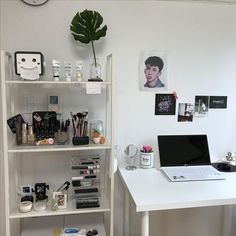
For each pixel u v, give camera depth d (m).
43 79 1.83
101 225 1.84
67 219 1.89
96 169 1.78
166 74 1.98
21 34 1.79
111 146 1.64
